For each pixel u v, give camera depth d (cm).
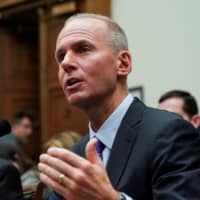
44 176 132
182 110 304
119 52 161
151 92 468
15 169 242
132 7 490
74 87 155
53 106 565
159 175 144
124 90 164
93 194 129
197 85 432
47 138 568
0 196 233
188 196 137
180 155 145
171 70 454
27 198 249
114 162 155
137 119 160
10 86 666
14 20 661
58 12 550
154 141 150
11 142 278
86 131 525
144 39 477
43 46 578
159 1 466
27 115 573
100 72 156
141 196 147
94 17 161
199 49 433
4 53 665
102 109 160
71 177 129
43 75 577
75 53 156
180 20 449
